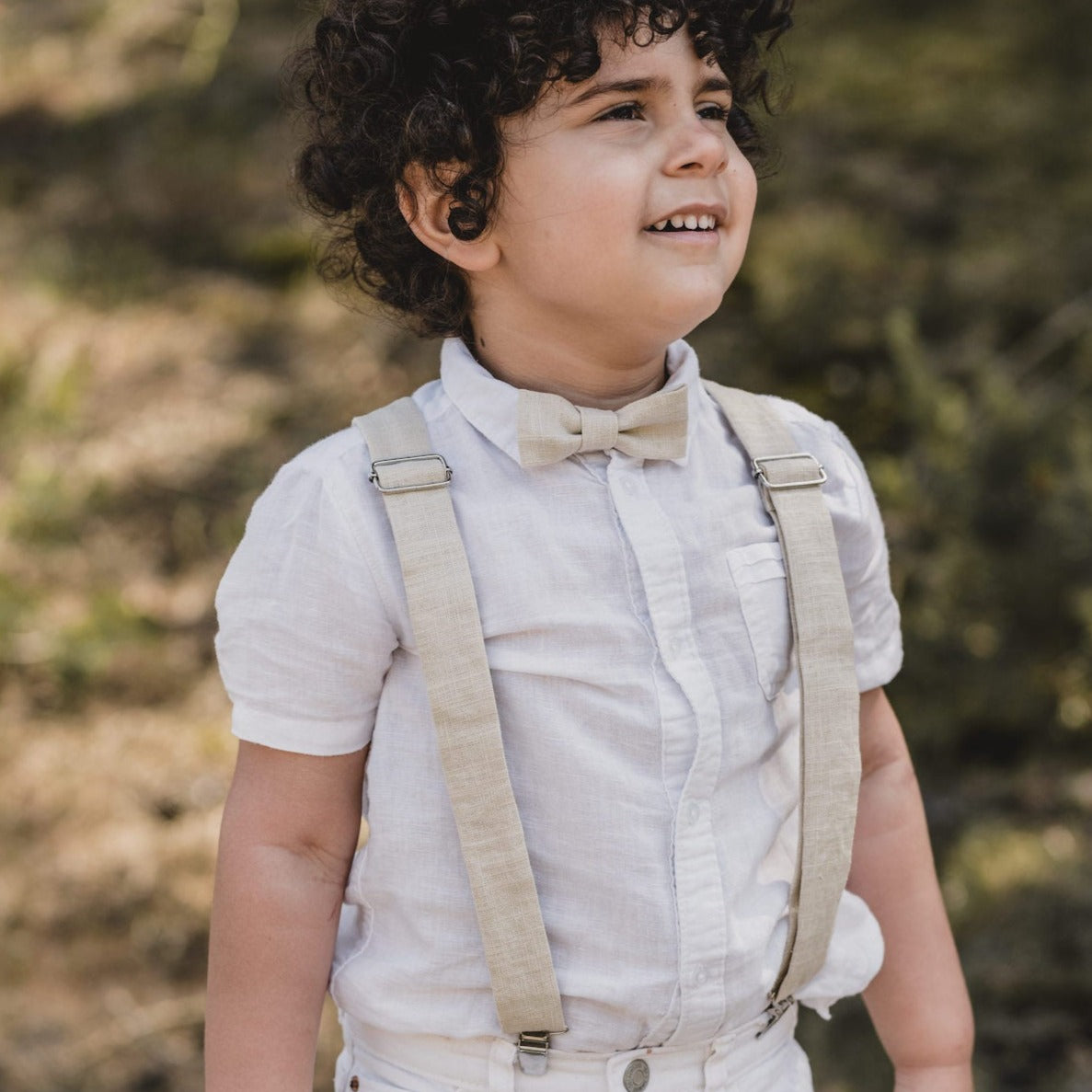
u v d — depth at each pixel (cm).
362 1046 158
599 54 142
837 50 690
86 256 640
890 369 470
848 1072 286
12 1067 312
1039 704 376
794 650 154
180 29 816
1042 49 671
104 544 490
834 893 154
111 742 416
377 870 151
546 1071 148
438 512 146
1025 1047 293
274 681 148
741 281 523
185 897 362
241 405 545
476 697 142
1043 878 330
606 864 144
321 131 170
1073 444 388
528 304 151
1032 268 508
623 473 150
